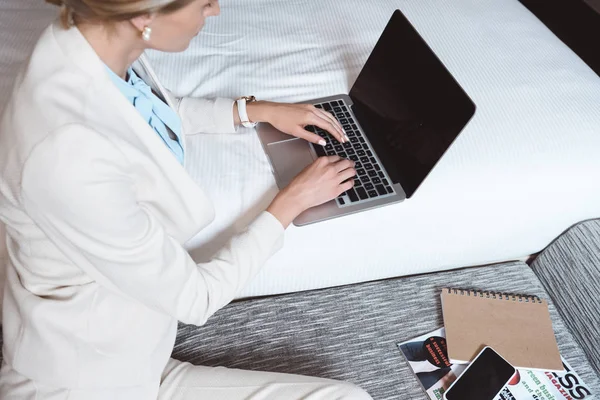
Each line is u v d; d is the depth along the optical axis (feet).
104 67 2.18
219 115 3.76
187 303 2.60
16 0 4.62
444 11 5.01
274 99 4.11
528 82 4.35
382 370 3.43
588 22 6.97
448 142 3.31
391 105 3.82
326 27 4.74
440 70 3.48
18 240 2.40
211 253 3.52
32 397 2.53
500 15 5.07
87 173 2.05
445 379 3.41
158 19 2.13
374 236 3.64
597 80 4.52
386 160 3.73
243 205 3.50
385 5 5.00
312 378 2.99
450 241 3.85
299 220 3.40
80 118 2.09
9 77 3.84
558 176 3.82
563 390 3.41
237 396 2.89
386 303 3.75
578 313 3.94
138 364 2.64
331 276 3.78
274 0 5.01
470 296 3.80
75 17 2.16
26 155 2.01
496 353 3.47
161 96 3.00
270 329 3.57
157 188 2.45
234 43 4.52
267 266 3.59
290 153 3.72
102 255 2.23
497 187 3.74
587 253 3.93
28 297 2.48
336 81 4.28
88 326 2.49
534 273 4.17
